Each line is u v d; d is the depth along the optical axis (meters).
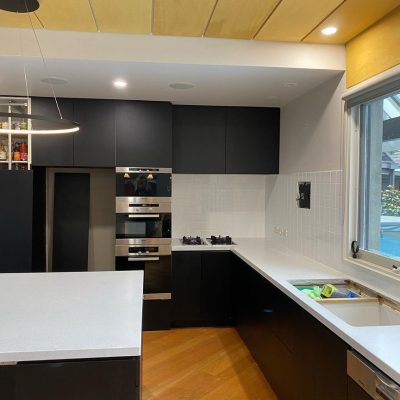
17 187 3.43
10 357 1.30
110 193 4.45
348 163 2.67
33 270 3.63
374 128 2.58
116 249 3.76
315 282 2.58
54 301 1.86
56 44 2.51
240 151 4.05
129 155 3.72
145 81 3.06
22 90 3.34
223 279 3.93
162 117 3.77
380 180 2.51
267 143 4.08
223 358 3.23
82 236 4.35
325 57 2.73
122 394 1.37
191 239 4.20
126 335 1.45
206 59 2.63
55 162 3.62
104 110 3.68
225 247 3.93
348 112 2.66
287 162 3.85
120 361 1.37
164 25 2.42
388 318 2.16
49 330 1.49
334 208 2.86
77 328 1.51
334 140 2.87
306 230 3.36
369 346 1.45
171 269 3.85
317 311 1.89
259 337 2.98
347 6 2.15
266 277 2.75
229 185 4.50
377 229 2.54
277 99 3.67
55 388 1.35
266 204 4.52
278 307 2.52
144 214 3.76
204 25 2.42
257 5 2.16
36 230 3.75
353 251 2.67
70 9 2.20
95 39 2.54
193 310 3.90
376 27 2.34
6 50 2.47
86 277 2.34
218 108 4.00
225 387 2.77
